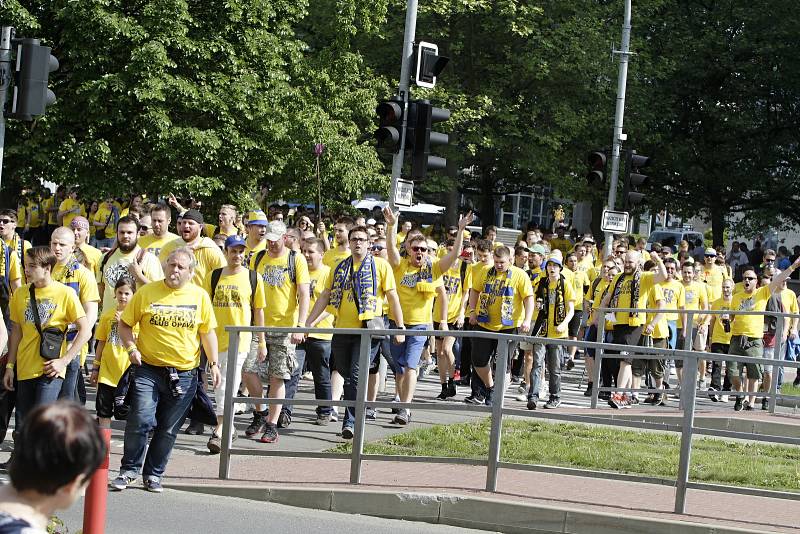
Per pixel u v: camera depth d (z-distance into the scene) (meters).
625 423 17.86
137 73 47.78
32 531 5.18
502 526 17.59
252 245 25.36
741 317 32.03
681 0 80.06
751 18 76.56
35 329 18.58
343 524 17.16
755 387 32.09
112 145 50.22
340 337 22.92
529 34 69.19
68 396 19.23
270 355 22.41
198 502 17.88
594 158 42.50
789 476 21.62
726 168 79.38
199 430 23.56
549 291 29.64
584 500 18.34
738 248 73.19
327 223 55.72
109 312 21.06
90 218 50.34
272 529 16.39
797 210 83.00
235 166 51.62
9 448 21.22
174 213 50.94
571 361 40.50
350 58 60.91
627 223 42.97
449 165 71.38
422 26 68.38
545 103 70.38
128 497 17.80
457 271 33.03
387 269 23.22
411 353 24.67
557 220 76.44
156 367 18.17
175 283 17.97
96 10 47.22
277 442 22.36
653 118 72.19
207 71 51.69
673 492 19.81
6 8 47.19
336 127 58.69
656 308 31.44
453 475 19.98
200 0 51.91
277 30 55.81
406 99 29.27
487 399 27.61
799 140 80.06
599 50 69.69
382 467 20.58
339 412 25.92
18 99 23.20
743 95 79.06
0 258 21.45
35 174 49.41
